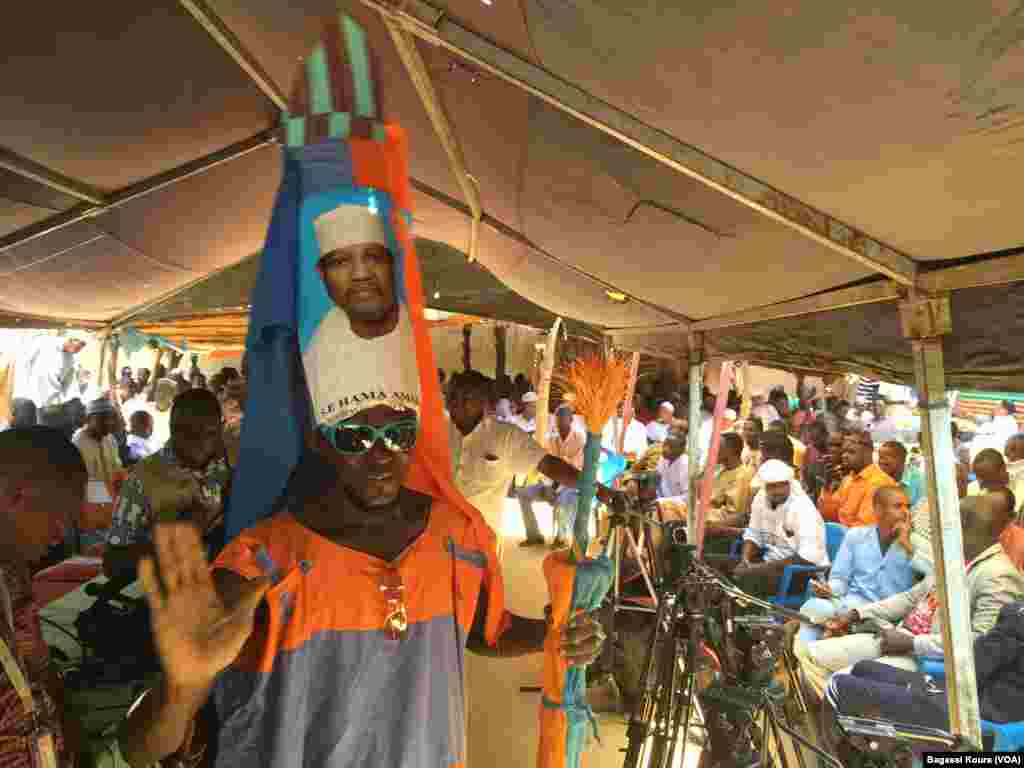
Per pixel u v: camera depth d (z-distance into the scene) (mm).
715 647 2846
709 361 5301
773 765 2795
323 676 1637
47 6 3350
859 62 1505
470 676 5492
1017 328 2371
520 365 15852
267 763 1586
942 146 1752
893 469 6633
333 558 1657
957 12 1253
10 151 4535
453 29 2430
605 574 2451
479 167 4227
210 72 4246
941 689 3797
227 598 1521
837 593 5195
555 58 2211
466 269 9078
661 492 8609
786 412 12242
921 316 2615
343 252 1741
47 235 5672
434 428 1892
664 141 2365
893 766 2652
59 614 3912
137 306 8852
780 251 2910
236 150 5215
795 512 5914
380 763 1659
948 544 2629
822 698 4184
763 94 1792
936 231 2297
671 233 3268
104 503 5930
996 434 10398
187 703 1394
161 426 14555
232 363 15914
